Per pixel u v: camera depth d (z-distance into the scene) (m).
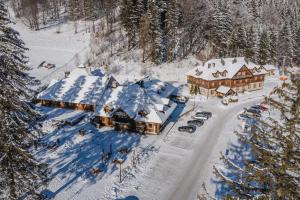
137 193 40.31
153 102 61.22
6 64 25.97
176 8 100.94
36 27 130.50
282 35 115.00
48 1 150.50
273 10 157.12
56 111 67.12
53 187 40.06
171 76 94.88
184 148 52.97
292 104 16.41
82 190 40.00
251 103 78.00
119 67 96.75
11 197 26.67
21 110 26.66
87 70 84.38
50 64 99.25
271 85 95.19
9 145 25.67
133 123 58.44
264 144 18.28
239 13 129.75
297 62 112.88
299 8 159.25
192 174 45.03
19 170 27.06
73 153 49.53
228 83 85.31
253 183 22.58
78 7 137.50
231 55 107.38
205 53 106.62
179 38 108.62
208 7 117.75
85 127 59.72
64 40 119.88
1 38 25.98
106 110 60.72
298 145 16.02
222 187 41.50
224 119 66.75
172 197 39.72
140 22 99.44
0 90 25.50
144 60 99.62
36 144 28.81
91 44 112.44
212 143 54.97
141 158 48.81
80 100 67.69
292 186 15.95
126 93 62.78
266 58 109.25
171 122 64.06
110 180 42.66
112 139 55.34
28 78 28.66
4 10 27.05
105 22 124.56
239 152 51.34
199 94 84.31
